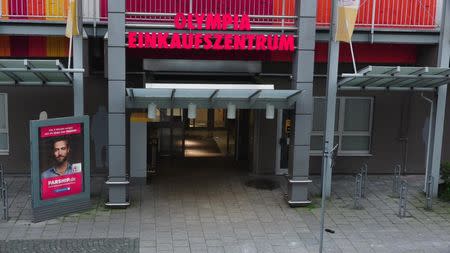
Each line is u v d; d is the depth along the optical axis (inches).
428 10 504.4
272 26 448.1
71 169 416.8
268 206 455.2
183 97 427.8
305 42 435.5
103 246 360.2
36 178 395.5
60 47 506.0
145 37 419.8
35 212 398.0
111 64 418.9
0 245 355.6
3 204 413.7
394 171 552.7
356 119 567.2
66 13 469.1
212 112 698.2
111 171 432.1
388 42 491.2
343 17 429.4
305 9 431.2
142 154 507.8
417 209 455.8
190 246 364.8
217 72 517.7
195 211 437.4
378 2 502.0
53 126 402.6
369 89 477.7
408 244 378.0
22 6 465.7
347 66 547.2
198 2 482.3
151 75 507.5
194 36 426.0
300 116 443.5
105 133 530.6
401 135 567.2
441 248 371.9
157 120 500.1
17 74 418.3
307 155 449.4
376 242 380.2
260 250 361.7
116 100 423.2
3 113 524.1
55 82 455.2
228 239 379.2
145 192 486.6
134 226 398.9
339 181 541.6
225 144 697.0
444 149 570.9
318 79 547.5
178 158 621.9
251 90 405.1
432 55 508.4
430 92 560.1
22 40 502.3
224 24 427.2
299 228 404.5
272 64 533.6
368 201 475.2
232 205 455.8
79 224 399.5
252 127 567.5
